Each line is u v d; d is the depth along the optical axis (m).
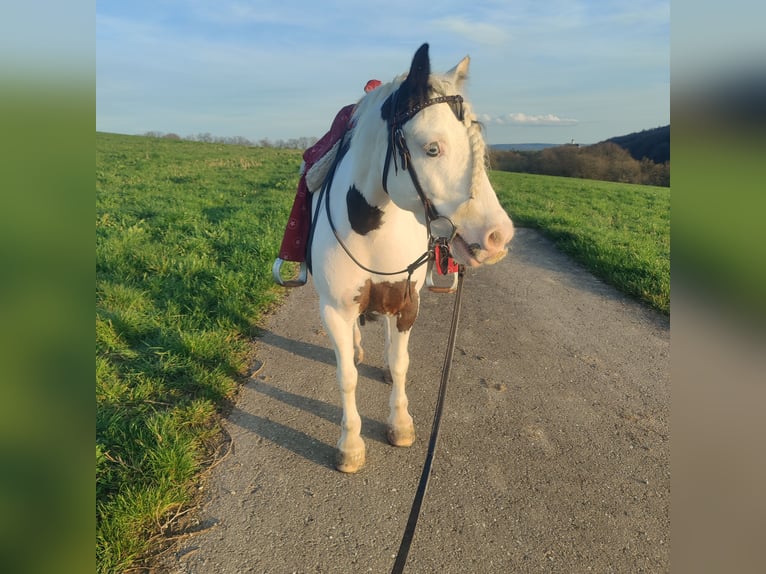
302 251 3.07
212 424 3.22
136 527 2.39
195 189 12.77
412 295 2.69
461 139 1.84
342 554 2.31
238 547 2.33
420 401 3.59
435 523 2.50
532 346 4.55
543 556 2.33
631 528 2.50
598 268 7.00
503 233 1.82
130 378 3.55
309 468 2.87
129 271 5.73
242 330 4.54
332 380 3.83
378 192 2.26
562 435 3.22
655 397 3.71
